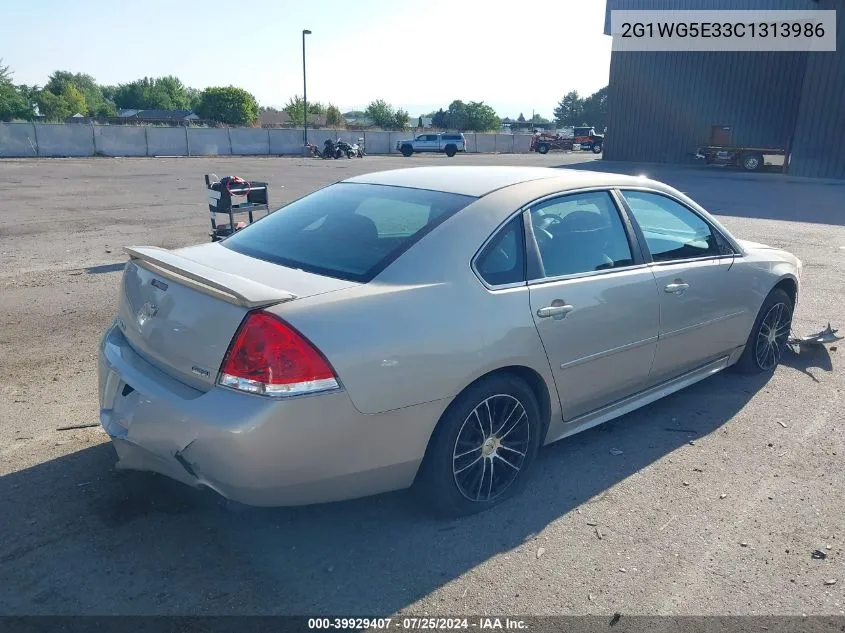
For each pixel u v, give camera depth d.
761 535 3.26
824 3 25.80
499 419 3.39
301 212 3.90
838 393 5.00
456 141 49.09
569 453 4.05
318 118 76.19
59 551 3.00
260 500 2.78
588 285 3.65
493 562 3.03
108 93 147.12
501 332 3.21
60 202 15.97
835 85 26.23
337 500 2.97
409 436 3.00
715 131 34.12
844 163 26.56
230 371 2.72
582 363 3.67
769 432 4.36
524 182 3.72
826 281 8.70
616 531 3.28
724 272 4.59
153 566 2.93
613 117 37.47
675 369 4.42
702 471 3.86
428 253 3.17
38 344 5.74
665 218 4.34
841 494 3.64
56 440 3.98
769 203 18.05
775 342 5.38
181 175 25.09
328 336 2.74
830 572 3.00
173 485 3.52
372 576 2.91
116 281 8.04
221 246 3.72
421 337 2.95
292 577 2.89
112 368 3.21
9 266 8.80
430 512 3.35
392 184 3.91
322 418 2.73
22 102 71.12
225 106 84.31
